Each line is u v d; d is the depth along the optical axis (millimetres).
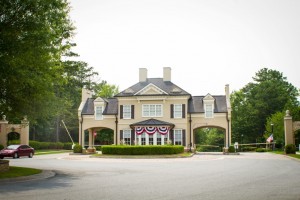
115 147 36719
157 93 47219
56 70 23250
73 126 73688
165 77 50719
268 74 83625
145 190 12742
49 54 20375
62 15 20078
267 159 32125
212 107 47219
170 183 14797
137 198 11008
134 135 47344
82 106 50906
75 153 45094
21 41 17125
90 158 35000
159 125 45375
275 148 60531
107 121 49438
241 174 18484
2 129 43281
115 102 51562
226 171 20250
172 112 47031
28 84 18125
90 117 49938
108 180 15961
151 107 47688
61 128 72875
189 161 29656
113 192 12273
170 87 49281
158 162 28562
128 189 13016
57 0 19016
